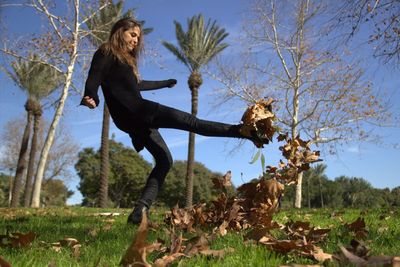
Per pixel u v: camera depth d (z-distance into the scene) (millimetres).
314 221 5484
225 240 3016
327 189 74000
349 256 1951
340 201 73500
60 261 2248
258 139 3328
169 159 4305
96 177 51188
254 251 2375
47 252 2635
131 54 4039
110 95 3705
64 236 3768
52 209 12883
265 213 3750
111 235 3697
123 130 3832
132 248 1758
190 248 2391
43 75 26109
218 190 4375
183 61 25844
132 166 52000
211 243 2795
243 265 2135
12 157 45219
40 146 42750
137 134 4156
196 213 4180
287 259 2311
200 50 24906
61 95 21359
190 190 26031
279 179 3898
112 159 51906
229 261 2221
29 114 28797
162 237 3320
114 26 3891
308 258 2297
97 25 21656
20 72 25625
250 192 3910
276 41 24359
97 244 3072
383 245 2871
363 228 3559
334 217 6523
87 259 2414
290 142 3898
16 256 2398
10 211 11547
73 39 20766
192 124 3473
